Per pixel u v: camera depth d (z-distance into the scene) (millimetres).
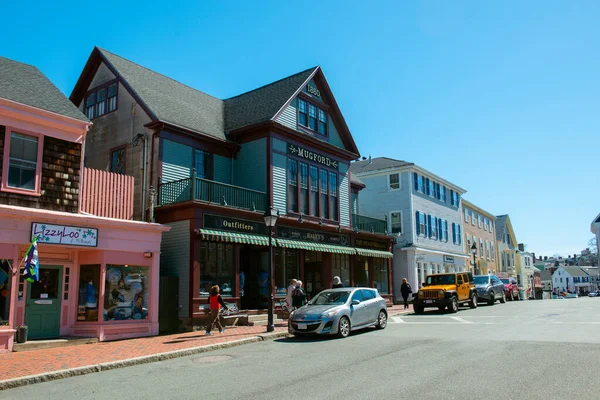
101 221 15055
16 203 13586
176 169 20062
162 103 21344
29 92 14953
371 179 38156
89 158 22266
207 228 18500
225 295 19250
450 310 23531
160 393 8383
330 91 26594
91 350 12969
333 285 20000
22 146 14000
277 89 25297
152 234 16641
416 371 9281
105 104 22109
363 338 14414
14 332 12898
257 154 22547
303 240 23391
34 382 9570
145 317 16234
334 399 7457
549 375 8672
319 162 25422
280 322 19578
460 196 46625
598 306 25188
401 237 36062
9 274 13078
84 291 15414
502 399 7199
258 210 21141
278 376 9344
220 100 27344
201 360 11734
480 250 51188
